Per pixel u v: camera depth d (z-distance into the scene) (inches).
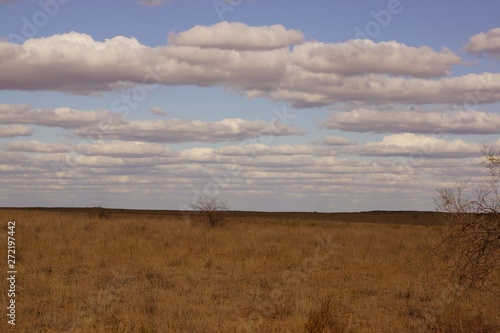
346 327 390.0
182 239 936.3
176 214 2760.8
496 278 383.2
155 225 1147.9
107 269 647.1
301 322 403.2
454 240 369.1
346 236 1063.0
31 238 862.5
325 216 3080.7
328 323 384.5
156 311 446.0
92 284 547.8
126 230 1026.7
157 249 822.5
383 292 559.5
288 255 788.6
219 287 563.5
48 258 708.7
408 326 409.7
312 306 466.6
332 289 571.5
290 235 1045.8
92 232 975.6
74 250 768.9
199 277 615.8
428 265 684.1
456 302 449.4
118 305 471.2
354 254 820.6
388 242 975.6
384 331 399.2
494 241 351.9
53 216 1338.6
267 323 420.5
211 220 1237.7
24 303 462.9
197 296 514.3
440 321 406.0
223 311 456.1
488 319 393.1
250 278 625.9
